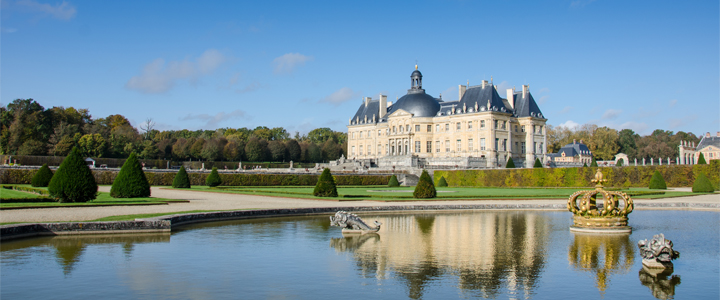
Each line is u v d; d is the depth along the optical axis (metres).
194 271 20.62
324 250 25.52
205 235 29.70
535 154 145.38
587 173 91.12
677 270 21.78
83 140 140.88
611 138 198.25
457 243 27.94
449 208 47.56
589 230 32.09
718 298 17.75
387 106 172.25
